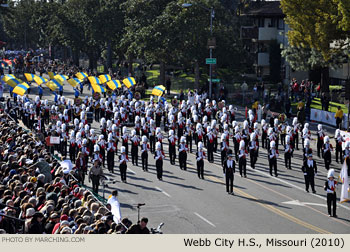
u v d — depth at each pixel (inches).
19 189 1223.5
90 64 6550.2
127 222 1168.8
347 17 2815.0
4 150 1713.8
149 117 2753.4
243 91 4082.2
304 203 1759.4
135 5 4559.5
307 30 3203.7
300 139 2847.0
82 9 5910.4
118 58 6732.3
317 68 4512.8
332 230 1491.1
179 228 1499.8
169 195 1841.8
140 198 1803.6
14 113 3041.3
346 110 3501.5
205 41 4244.6
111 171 2158.0
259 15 5019.7
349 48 3186.5
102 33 5659.5
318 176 2121.1
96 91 3376.0
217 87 4308.6
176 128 2876.5
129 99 3508.9
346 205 1755.7
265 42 5191.9
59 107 3063.5
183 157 2198.6
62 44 6781.5
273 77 5036.9
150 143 2571.4
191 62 4539.9
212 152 2354.8
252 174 2148.1
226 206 1720.0
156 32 4269.2
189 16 4222.4
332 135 2938.0
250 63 5467.5
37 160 1544.0
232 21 5753.0
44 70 5674.2
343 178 1681.8
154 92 3203.7
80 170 1879.9
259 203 1754.4
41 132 2493.8
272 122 2898.6
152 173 2158.0
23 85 2952.8
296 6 3189.0
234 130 2501.2
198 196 1831.9
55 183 1357.0
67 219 1082.1
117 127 2571.4
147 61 4854.8
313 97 3946.9
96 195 1710.1
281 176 2114.9
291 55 3996.1
